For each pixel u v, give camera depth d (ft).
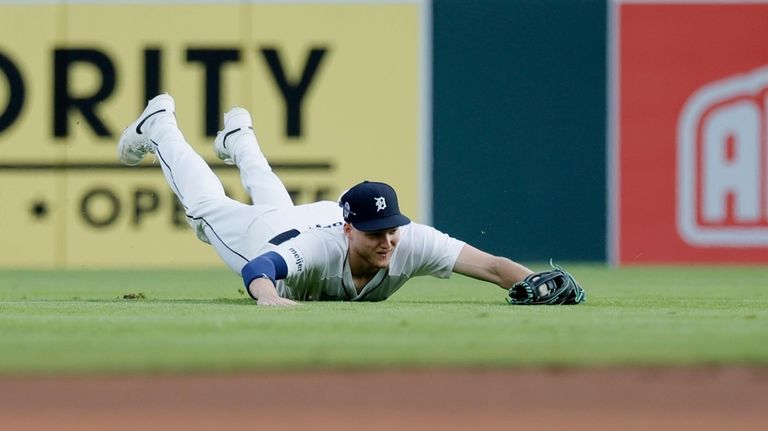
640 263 138.62
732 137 137.69
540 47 138.41
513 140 138.62
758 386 42.16
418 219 138.10
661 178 138.51
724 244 138.21
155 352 47.06
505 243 138.72
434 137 138.00
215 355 46.39
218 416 38.29
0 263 136.15
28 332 53.47
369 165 137.39
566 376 43.52
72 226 136.46
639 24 138.21
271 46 136.46
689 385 42.24
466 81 138.21
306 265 68.85
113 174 136.36
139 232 136.67
